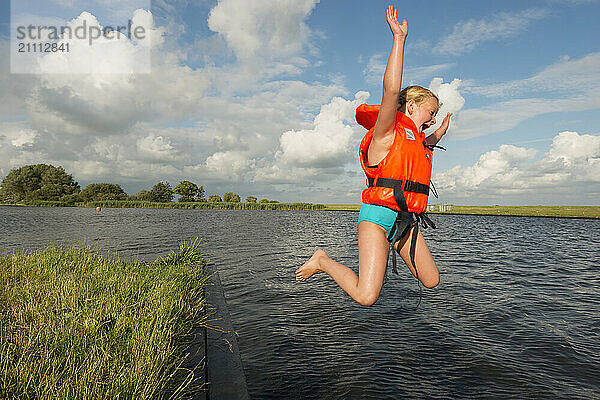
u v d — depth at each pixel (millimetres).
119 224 31703
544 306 8445
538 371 5176
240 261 14188
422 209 3131
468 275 12016
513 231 32031
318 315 7492
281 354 5562
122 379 3346
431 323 7086
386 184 3037
